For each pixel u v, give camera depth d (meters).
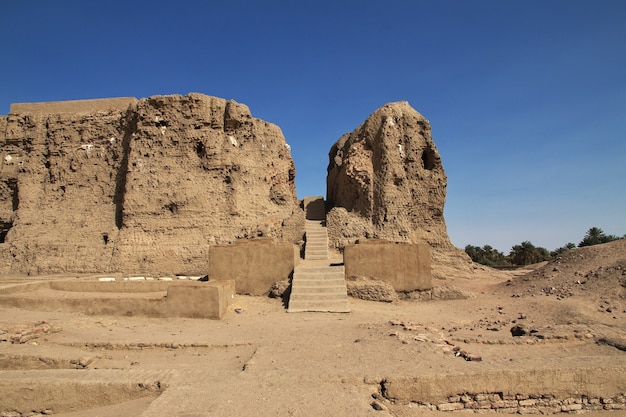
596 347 9.34
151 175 22.38
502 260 52.56
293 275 15.19
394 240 21.77
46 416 6.82
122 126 24.20
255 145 24.28
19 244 22.34
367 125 24.39
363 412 5.67
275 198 24.64
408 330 10.13
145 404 6.52
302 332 10.39
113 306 12.76
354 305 14.18
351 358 7.85
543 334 9.89
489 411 6.84
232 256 15.82
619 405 7.16
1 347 8.88
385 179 22.84
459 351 8.48
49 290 16.00
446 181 24.53
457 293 16.12
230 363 8.23
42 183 24.39
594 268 16.42
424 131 24.66
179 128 23.11
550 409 7.00
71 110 25.61
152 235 21.61
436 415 6.56
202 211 22.14
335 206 25.12
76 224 22.86
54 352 8.67
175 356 8.95
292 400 6.00
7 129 25.33
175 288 12.66
